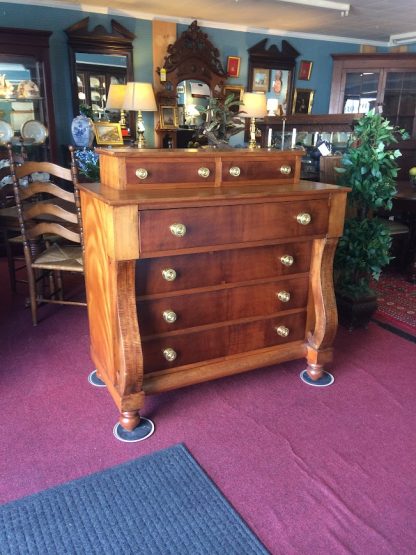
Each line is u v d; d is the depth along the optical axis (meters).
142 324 1.60
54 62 4.09
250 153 1.71
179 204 1.47
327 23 4.71
